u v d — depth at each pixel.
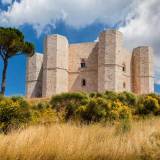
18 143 6.39
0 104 12.20
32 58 59.91
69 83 57.84
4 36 34.41
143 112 20.59
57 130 8.27
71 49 58.62
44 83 56.50
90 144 6.76
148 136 8.49
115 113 16.28
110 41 54.44
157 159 6.46
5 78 34.88
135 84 60.16
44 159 5.91
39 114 15.88
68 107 18.28
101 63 54.69
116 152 6.27
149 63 59.69
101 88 54.00
